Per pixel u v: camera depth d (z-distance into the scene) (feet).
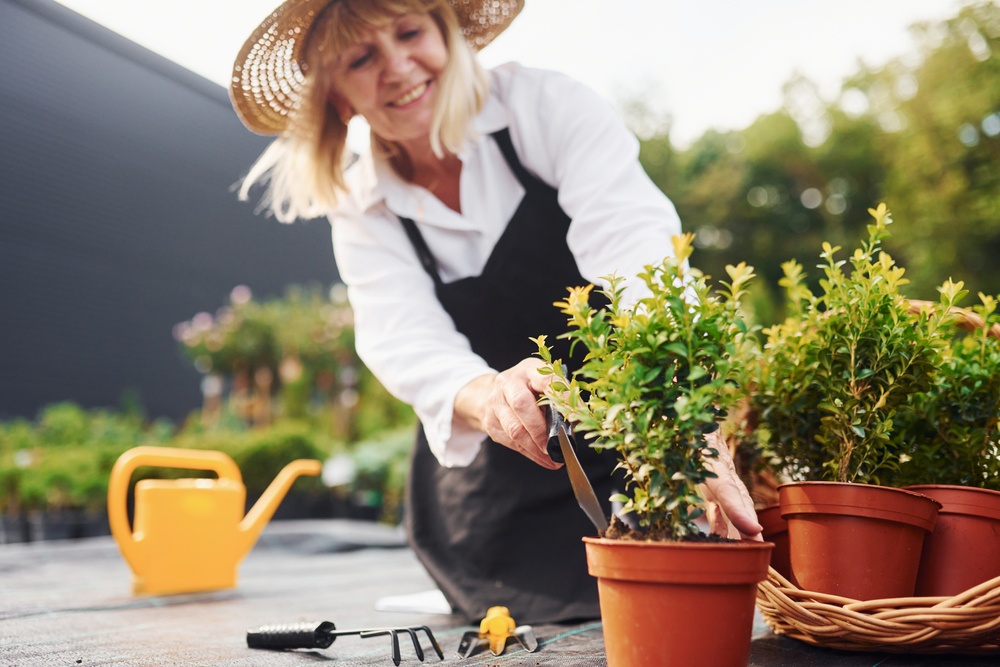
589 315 2.58
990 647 2.86
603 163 4.79
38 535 13.03
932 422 3.57
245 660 3.37
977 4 39.52
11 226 30.71
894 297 3.27
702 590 2.23
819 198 55.01
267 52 4.97
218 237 39.22
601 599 2.45
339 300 22.67
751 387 3.72
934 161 39.17
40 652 3.61
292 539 11.28
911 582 2.97
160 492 6.22
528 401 3.06
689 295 3.23
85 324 32.99
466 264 5.53
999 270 37.17
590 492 2.69
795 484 3.07
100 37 34.50
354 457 17.22
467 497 5.27
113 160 34.76
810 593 2.90
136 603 5.54
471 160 5.29
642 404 2.36
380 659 3.39
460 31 5.15
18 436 18.57
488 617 3.65
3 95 30.60
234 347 20.48
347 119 5.40
